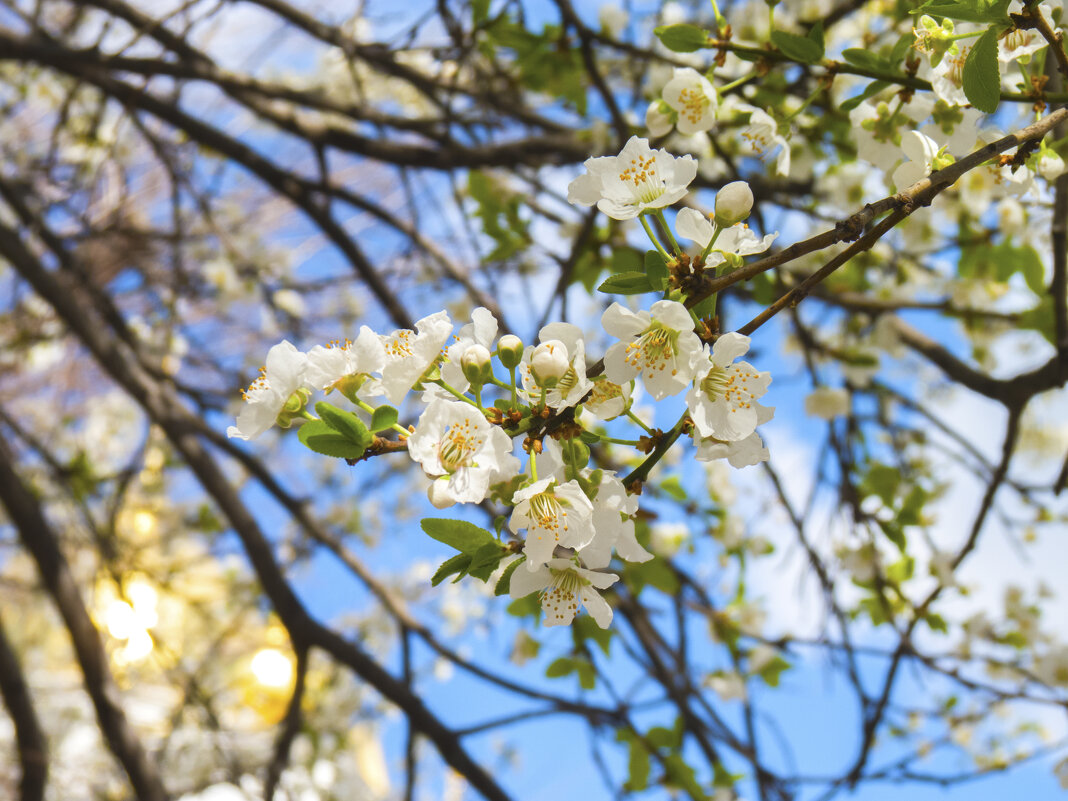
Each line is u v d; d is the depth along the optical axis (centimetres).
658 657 351
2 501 406
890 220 118
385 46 376
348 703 601
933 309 319
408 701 413
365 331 119
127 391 439
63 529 516
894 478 306
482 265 337
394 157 414
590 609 117
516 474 114
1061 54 136
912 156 157
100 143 472
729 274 119
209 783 407
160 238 462
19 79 510
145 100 426
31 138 527
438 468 108
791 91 271
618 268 308
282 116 436
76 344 602
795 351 399
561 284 295
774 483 323
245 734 536
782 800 318
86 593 546
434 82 383
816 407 323
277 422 118
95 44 387
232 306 542
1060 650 306
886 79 171
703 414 111
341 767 533
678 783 331
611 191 125
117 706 395
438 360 123
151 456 580
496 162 379
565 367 113
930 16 157
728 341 116
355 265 464
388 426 114
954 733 398
